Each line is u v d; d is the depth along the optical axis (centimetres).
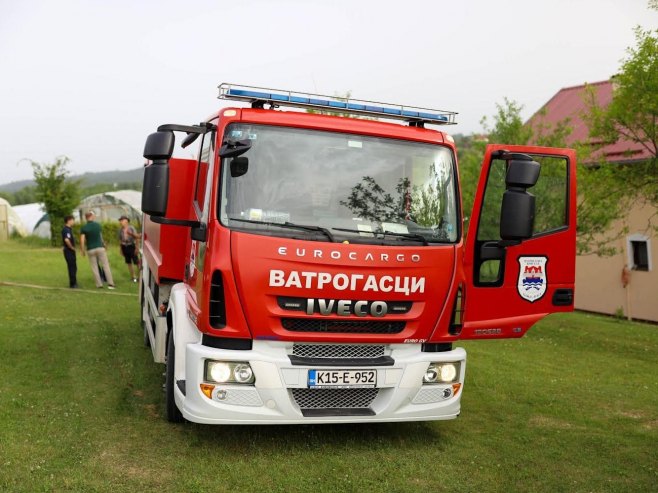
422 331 558
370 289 539
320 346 544
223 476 496
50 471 490
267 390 527
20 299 1464
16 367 816
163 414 644
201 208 591
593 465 551
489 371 906
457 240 581
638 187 1216
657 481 520
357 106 612
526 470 533
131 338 1016
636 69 1130
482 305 636
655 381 891
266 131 559
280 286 524
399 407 555
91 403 671
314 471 514
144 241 1021
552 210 671
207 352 527
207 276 526
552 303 661
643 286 1777
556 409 724
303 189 553
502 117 1505
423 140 593
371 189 567
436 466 538
